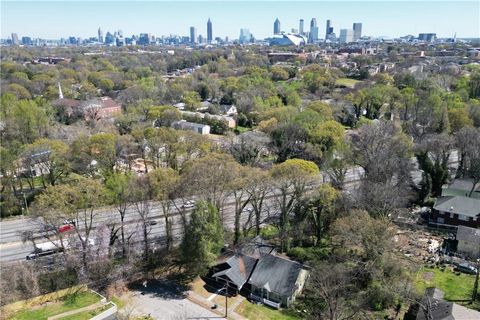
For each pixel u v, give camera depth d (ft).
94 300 166.71
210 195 199.00
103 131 361.71
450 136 315.99
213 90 601.62
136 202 198.49
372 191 215.72
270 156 337.11
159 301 171.12
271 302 170.81
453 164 333.42
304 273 182.09
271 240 215.10
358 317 158.40
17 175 271.08
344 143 296.51
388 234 180.65
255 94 519.60
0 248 205.87
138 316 160.25
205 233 178.60
